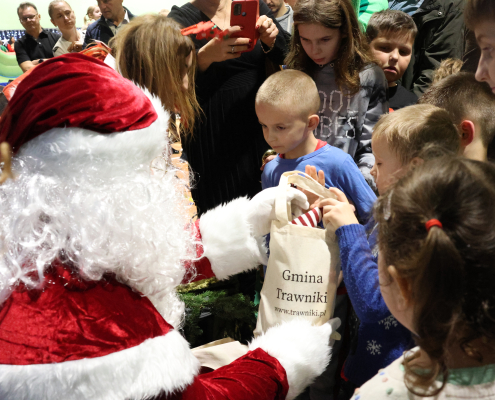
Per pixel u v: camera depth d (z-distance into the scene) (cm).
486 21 89
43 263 79
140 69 150
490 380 61
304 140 163
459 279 56
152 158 95
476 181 60
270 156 190
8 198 86
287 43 223
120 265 87
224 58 197
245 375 97
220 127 209
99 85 86
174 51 153
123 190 86
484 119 118
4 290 81
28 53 443
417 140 110
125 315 83
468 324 58
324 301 122
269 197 123
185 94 164
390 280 69
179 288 175
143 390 78
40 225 83
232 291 188
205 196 216
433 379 62
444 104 126
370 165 179
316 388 152
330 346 123
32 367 74
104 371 76
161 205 96
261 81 214
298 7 184
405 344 108
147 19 158
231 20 193
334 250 122
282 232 122
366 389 71
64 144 83
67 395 75
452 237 58
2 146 83
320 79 193
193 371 86
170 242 96
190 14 217
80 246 82
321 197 130
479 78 96
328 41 182
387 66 215
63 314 79
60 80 86
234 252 119
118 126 86
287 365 102
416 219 60
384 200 69
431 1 242
